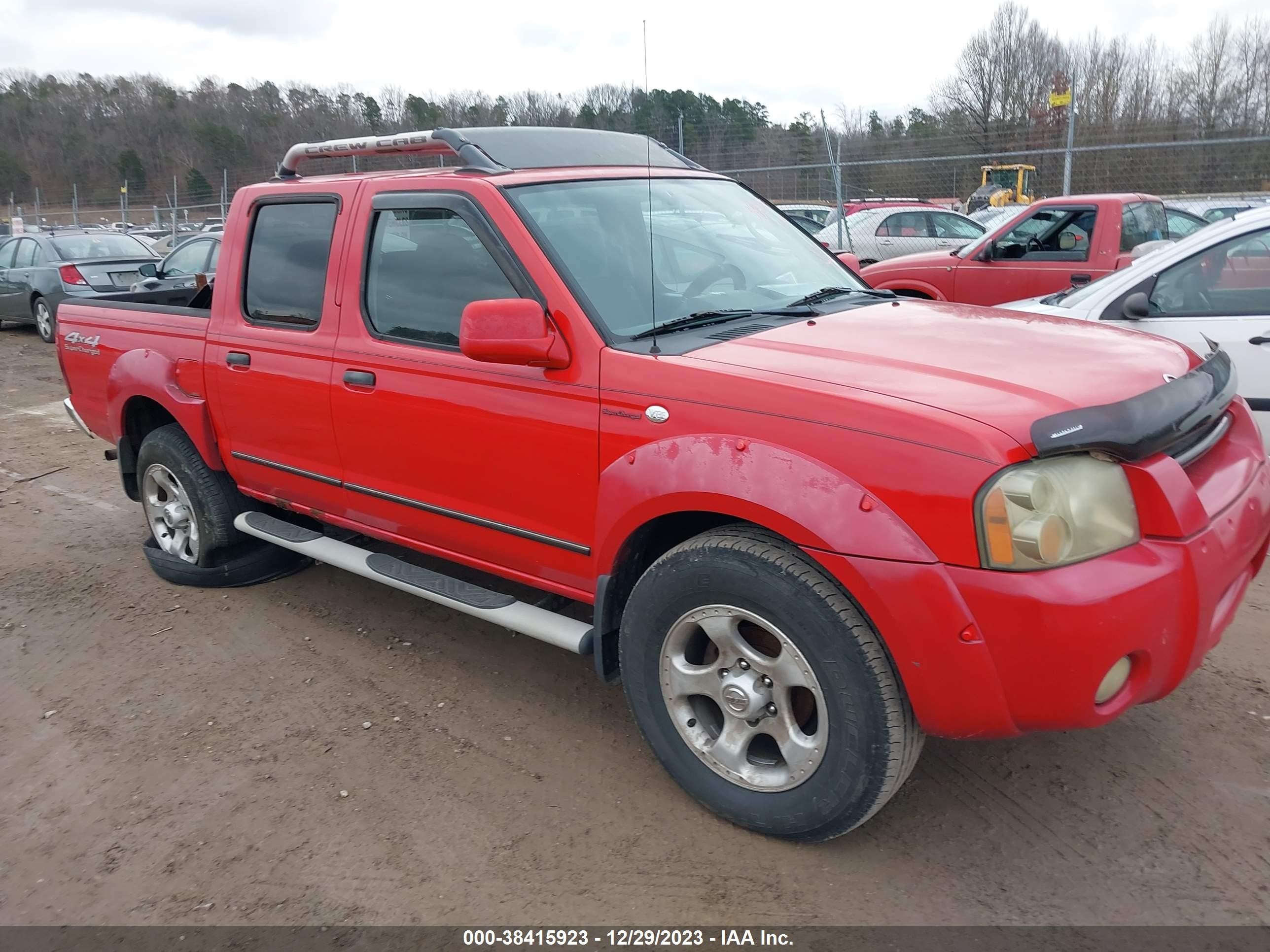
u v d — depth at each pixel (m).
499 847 2.79
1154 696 2.43
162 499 4.91
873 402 2.36
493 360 2.86
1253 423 3.11
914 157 14.93
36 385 10.95
